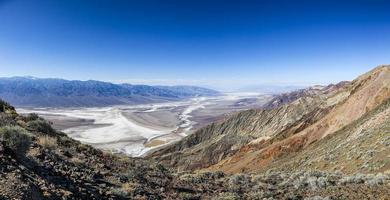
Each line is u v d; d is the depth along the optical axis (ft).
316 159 106.73
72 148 48.52
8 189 21.71
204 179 49.42
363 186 43.62
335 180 47.65
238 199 39.75
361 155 80.48
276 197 41.34
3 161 26.76
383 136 85.66
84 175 35.45
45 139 43.45
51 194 25.48
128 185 36.60
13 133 31.91
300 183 46.98
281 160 158.30
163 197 36.58
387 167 63.77
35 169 30.45
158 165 54.24
